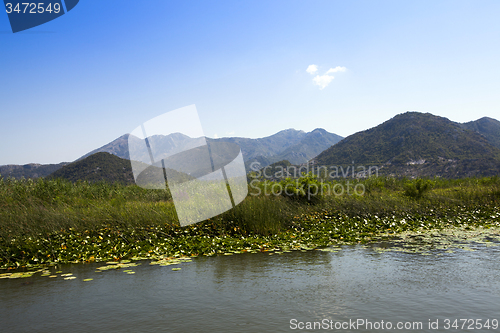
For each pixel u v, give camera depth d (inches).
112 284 154.9
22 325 107.5
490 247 233.0
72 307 124.5
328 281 154.9
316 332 99.0
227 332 99.5
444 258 200.7
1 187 438.6
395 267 180.2
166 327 104.1
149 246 241.4
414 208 409.4
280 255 216.5
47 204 361.4
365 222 343.6
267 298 131.8
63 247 232.2
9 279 167.9
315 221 343.0
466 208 422.3
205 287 147.9
